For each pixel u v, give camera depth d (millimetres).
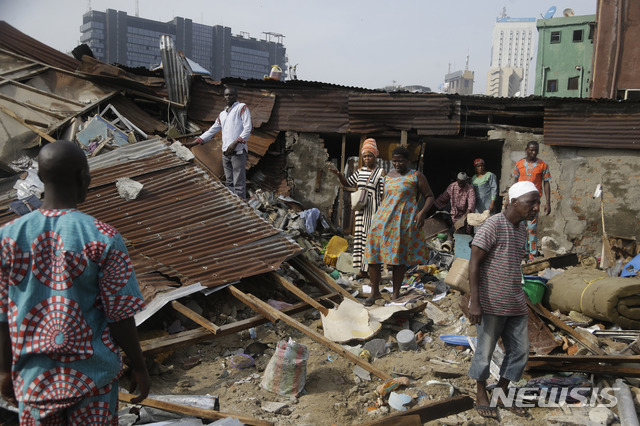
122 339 2039
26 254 1904
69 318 1893
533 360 4316
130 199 6574
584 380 4277
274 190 10578
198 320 4773
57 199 2027
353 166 10617
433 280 7387
